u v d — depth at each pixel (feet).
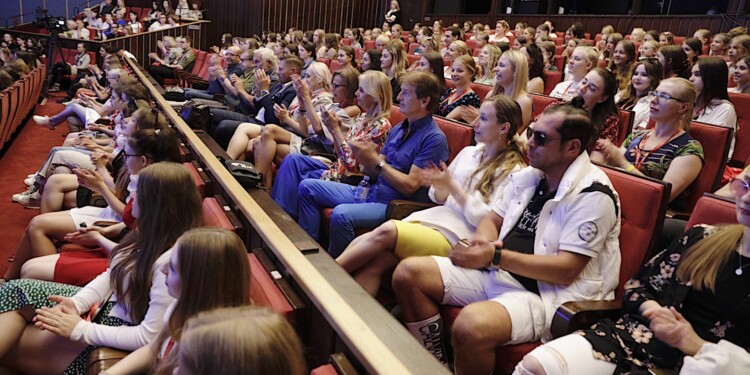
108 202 8.24
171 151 8.02
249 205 6.22
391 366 3.40
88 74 30.04
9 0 48.67
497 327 5.16
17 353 5.75
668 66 12.22
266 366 2.29
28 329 5.80
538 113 11.22
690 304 4.82
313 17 44.19
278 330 2.41
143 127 8.63
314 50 21.70
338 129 9.68
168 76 30.12
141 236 5.52
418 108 8.23
